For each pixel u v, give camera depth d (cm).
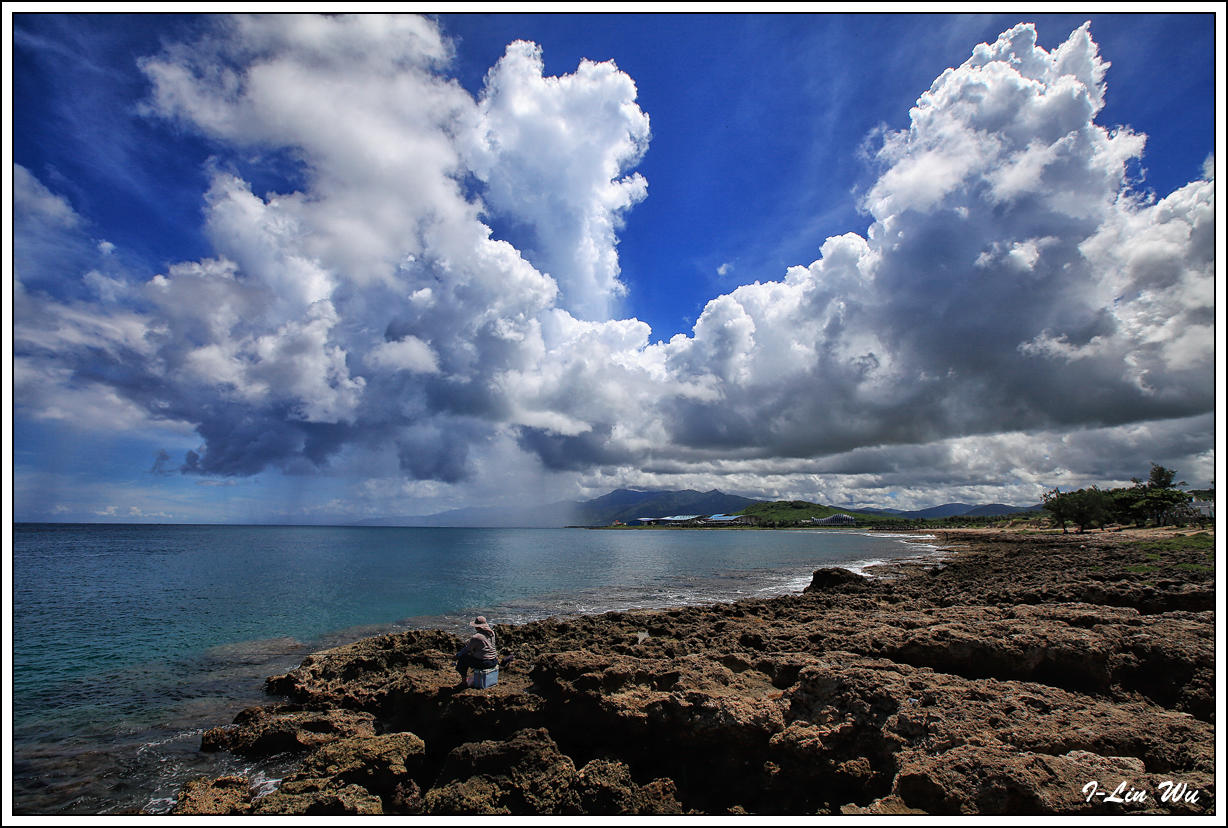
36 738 1359
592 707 1152
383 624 2755
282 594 3831
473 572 5522
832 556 8006
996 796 738
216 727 1395
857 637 1491
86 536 15262
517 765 1017
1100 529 11212
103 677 1855
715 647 1630
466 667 1359
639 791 970
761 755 995
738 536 17938
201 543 12019
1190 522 10656
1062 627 1369
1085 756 810
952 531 17125
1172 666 1183
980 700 985
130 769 1205
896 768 862
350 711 1439
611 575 5241
